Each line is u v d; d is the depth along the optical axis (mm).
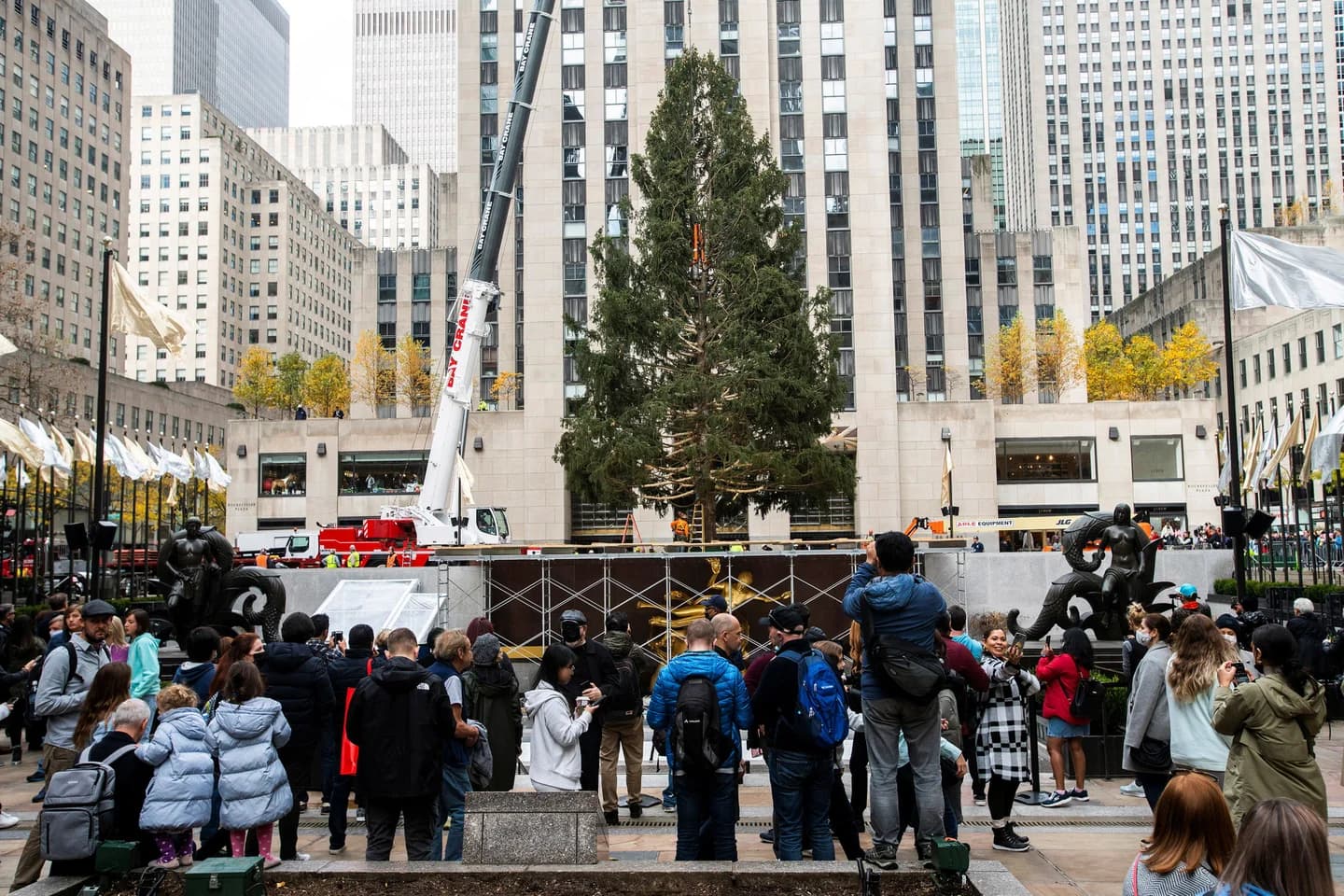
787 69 61500
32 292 93375
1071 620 20125
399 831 11352
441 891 7957
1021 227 163875
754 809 11922
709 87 32094
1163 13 156500
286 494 59844
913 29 81500
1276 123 153000
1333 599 22375
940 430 57844
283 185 144250
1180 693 8078
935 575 28062
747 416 29016
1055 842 9820
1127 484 59344
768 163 32062
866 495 56688
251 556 40750
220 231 137250
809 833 8594
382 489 59750
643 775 14711
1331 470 30672
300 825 11641
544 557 25109
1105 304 152375
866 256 58625
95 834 7883
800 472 29484
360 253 82938
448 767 9047
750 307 29188
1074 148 155625
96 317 103875
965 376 78375
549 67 62250
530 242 59969
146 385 89688
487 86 66812
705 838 8492
